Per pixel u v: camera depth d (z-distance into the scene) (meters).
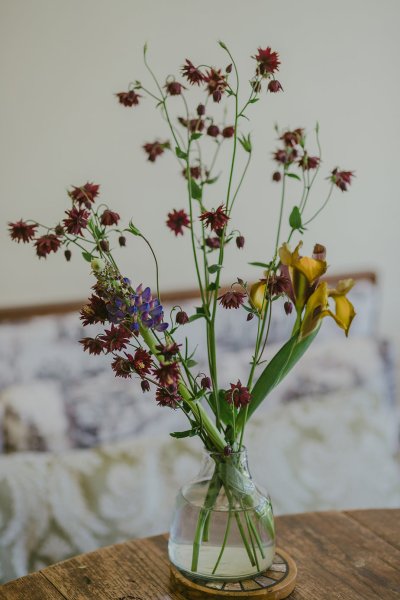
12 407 1.93
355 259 2.79
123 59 2.24
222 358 2.29
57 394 2.01
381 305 2.89
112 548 1.33
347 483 2.02
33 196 2.19
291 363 1.13
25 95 2.13
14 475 1.72
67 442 2.00
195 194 1.16
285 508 1.94
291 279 1.08
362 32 2.64
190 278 2.46
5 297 2.19
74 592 1.20
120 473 1.81
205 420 1.13
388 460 2.11
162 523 1.80
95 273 1.04
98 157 2.26
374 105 2.71
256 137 2.47
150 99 2.30
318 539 1.37
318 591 1.20
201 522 1.13
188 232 2.43
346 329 1.09
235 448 1.14
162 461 1.88
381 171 2.78
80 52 2.18
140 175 2.33
